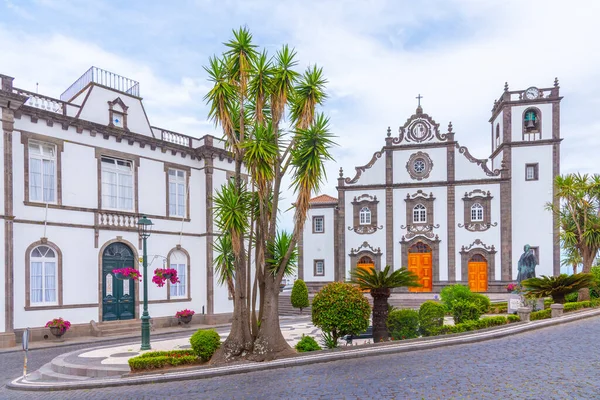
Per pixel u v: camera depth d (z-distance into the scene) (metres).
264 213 12.66
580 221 24.27
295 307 29.47
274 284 12.45
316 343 13.13
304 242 40.72
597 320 16.97
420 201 37.75
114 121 22.53
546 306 21.64
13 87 18.86
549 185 35.50
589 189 23.84
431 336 13.99
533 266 22.12
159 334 20.64
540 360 10.61
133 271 17.67
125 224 22.38
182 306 24.45
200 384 10.10
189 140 26.03
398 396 8.18
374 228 38.41
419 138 38.12
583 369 9.59
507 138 36.47
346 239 39.00
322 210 40.59
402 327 14.14
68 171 20.48
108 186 22.17
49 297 19.47
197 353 12.26
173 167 24.97
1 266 17.59
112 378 11.16
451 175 37.22
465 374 9.55
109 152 22.14
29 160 19.25
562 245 24.88
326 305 12.92
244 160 12.53
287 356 12.12
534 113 36.41
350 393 8.53
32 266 19.00
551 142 35.62
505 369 9.87
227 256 12.78
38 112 19.38
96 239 21.14
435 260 36.94
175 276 17.05
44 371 12.77
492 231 36.06
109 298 21.50
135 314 22.41
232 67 12.77
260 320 12.95
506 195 35.94
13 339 17.62
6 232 17.81
